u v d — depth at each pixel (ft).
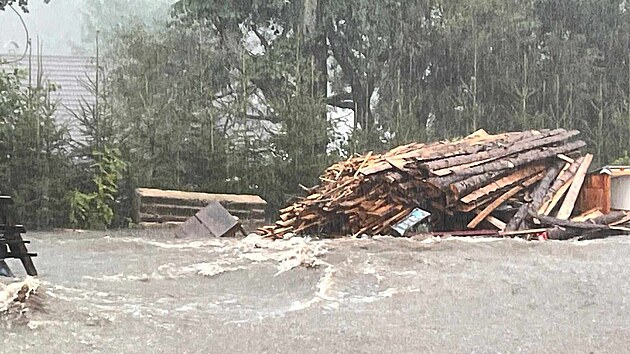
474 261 37.17
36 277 33.14
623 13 102.17
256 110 82.12
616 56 101.86
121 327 24.22
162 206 64.75
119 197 67.97
